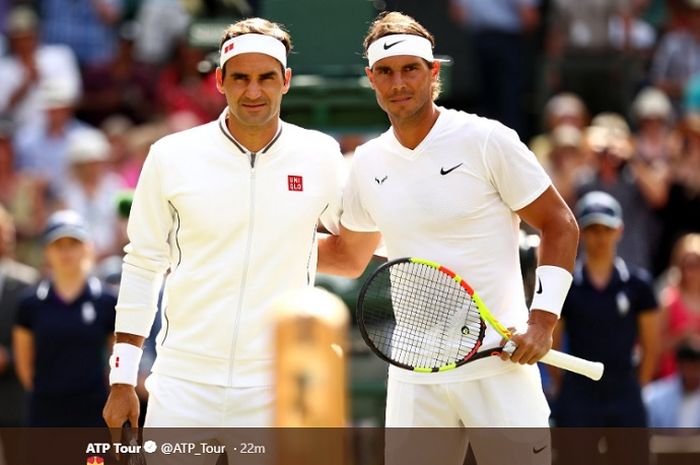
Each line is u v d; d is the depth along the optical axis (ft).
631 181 135.95
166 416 68.18
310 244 69.36
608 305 102.22
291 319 39.42
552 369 103.30
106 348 102.68
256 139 68.08
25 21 158.20
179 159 68.33
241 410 67.87
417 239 67.92
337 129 102.12
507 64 162.09
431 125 67.41
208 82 155.94
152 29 162.61
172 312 69.00
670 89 164.76
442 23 163.02
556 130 145.28
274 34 67.92
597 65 161.79
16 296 112.68
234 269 67.92
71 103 153.99
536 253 80.18
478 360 67.56
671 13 168.96
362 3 101.91
